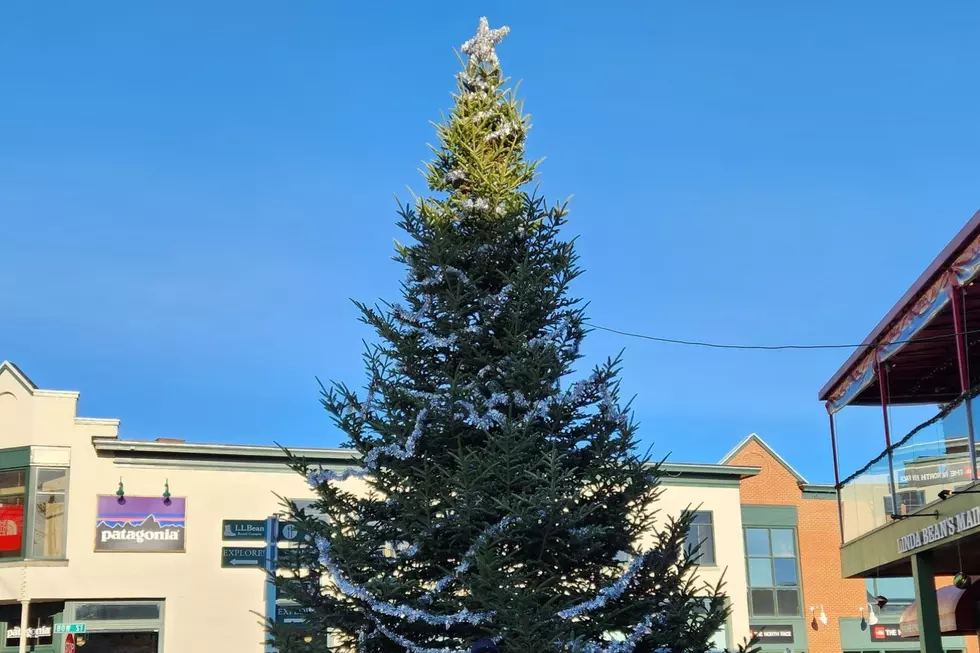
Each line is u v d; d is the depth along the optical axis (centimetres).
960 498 1152
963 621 1479
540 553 1038
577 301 1201
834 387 1616
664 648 1039
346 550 1038
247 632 2639
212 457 2727
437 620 990
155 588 2609
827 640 3338
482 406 1088
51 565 2545
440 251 1173
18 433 2620
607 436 1123
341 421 1138
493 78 1338
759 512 3397
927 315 1247
